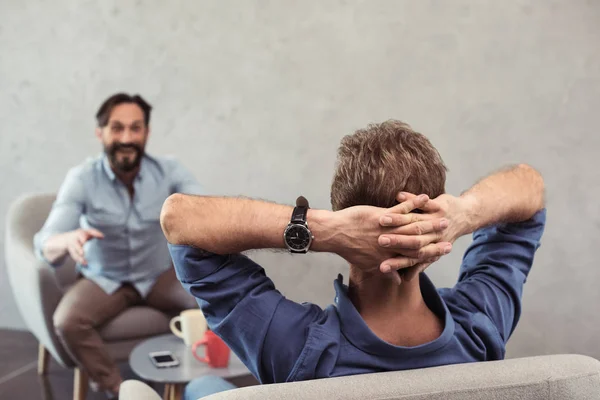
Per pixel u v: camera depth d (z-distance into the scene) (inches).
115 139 115.0
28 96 144.0
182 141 139.0
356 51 129.3
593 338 125.1
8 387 119.2
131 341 111.0
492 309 43.4
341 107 131.1
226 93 135.8
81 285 112.0
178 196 39.9
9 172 146.8
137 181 118.0
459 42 125.1
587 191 123.3
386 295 39.4
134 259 116.2
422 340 39.9
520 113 124.3
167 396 87.5
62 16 140.6
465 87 125.7
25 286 109.9
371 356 39.1
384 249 36.8
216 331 40.9
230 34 134.2
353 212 36.9
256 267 41.0
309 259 135.9
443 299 43.6
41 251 108.6
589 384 37.5
